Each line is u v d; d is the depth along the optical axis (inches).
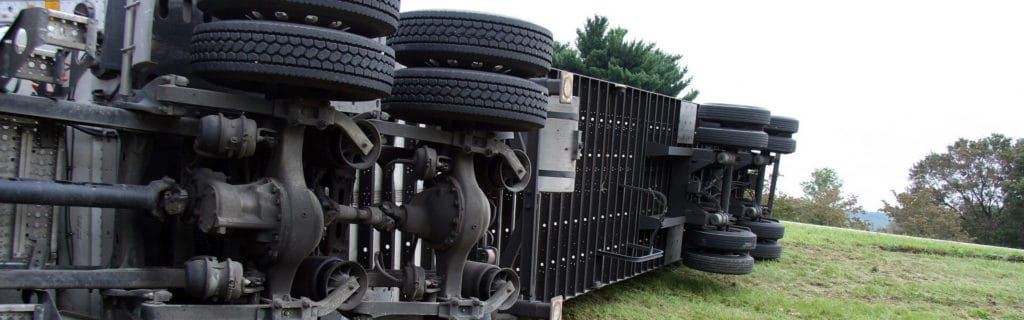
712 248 410.3
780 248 494.9
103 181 167.0
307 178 171.5
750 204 496.4
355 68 140.8
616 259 371.9
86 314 165.3
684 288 410.9
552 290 307.0
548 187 270.1
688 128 441.7
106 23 155.3
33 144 152.2
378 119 186.5
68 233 163.2
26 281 130.9
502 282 201.2
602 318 323.0
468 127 185.5
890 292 436.5
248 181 159.8
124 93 148.6
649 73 1283.2
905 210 1551.4
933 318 369.4
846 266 514.9
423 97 176.2
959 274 518.3
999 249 685.9
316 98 148.8
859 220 1451.8
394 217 182.7
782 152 490.6
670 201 424.8
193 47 144.3
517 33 179.0
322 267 161.9
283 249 146.2
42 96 137.6
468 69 181.6
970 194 1770.4
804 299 397.4
